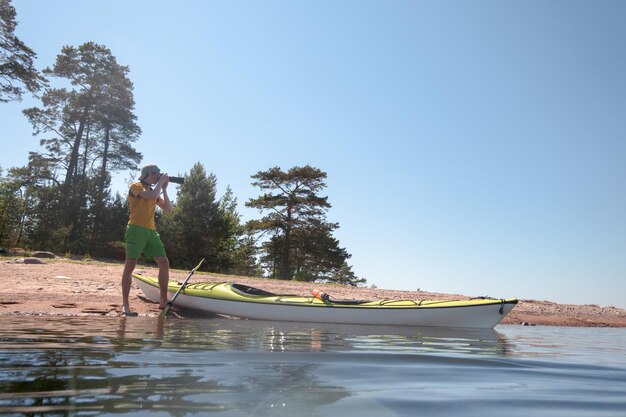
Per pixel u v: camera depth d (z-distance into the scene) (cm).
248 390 192
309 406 171
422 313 641
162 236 2942
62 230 2867
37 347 296
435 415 168
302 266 3781
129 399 170
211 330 471
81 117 3722
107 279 941
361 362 283
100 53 3791
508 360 324
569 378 257
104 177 3288
